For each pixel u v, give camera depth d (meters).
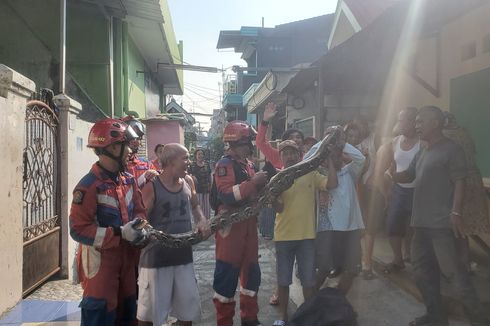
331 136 4.34
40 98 5.73
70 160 6.40
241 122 4.25
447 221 3.68
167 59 16.31
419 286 3.94
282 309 4.45
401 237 4.98
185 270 3.83
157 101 20.52
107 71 10.88
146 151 12.71
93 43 10.73
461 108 5.31
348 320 3.90
